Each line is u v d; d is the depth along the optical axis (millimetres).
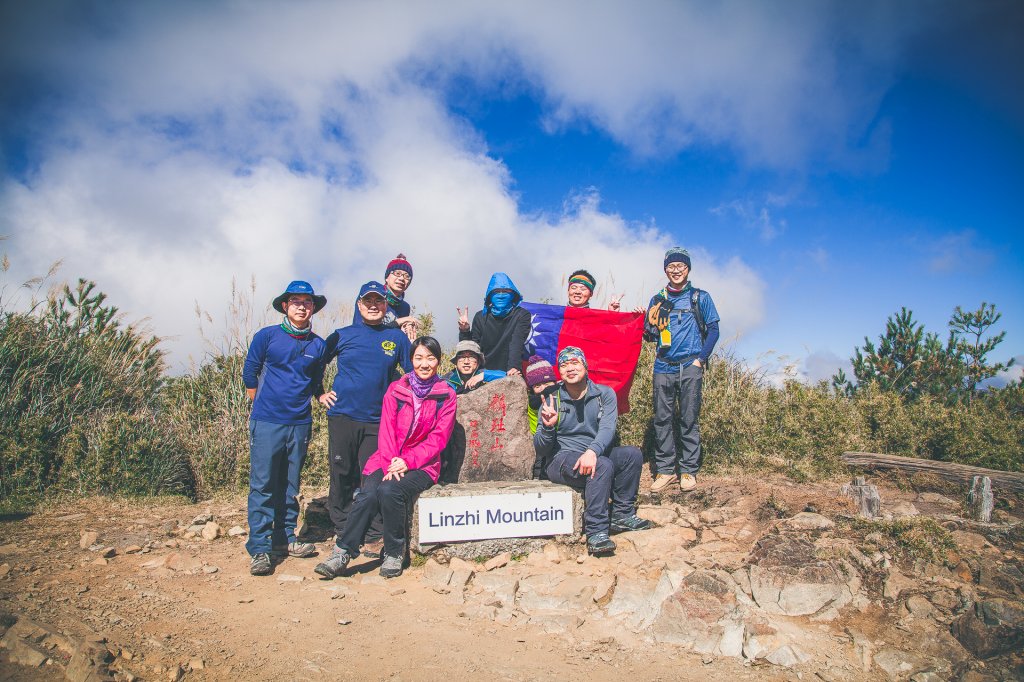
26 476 6438
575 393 5449
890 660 3689
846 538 4828
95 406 7469
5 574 4430
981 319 10492
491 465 5836
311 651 3723
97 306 8297
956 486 6410
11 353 7059
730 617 3977
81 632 3695
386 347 5547
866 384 10633
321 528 6125
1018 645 3650
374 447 5430
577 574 4742
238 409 7859
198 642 3734
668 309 6707
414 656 3719
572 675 3564
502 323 6410
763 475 7078
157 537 5531
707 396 8008
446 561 5043
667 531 5387
